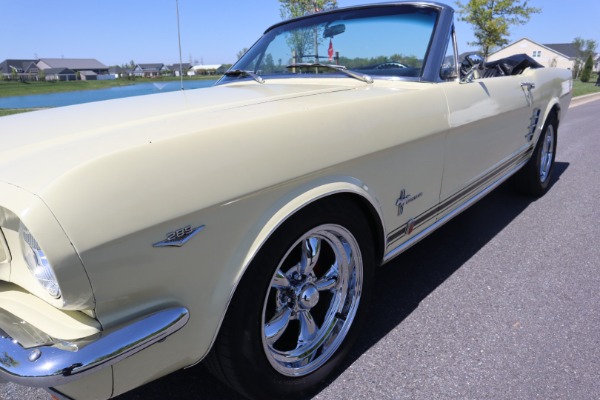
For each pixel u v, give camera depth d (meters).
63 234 1.08
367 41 2.63
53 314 1.24
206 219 1.32
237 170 1.38
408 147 2.05
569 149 6.80
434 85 2.32
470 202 2.89
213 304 1.41
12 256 1.30
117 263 1.17
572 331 2.20
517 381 1.87
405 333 2.23
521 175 4.14
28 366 1.12
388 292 2.64
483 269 2.89
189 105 1.76
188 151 1.29
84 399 1.25
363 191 1.83
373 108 1.86
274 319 1.78
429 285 2.71
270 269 1.53
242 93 2.07
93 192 1.12
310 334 1.89
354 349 2.12
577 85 36.84
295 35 2.92
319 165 1.61
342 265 1.94
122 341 1.19
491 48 18.89
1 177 1.19
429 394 1.82
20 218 1.07
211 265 1.38
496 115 2.82
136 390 1.88
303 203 1.56
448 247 3.25
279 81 2.67
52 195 1.08
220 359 1.54
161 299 1.30
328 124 1.66
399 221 2.16
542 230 3.53
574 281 2.71
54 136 1.41
